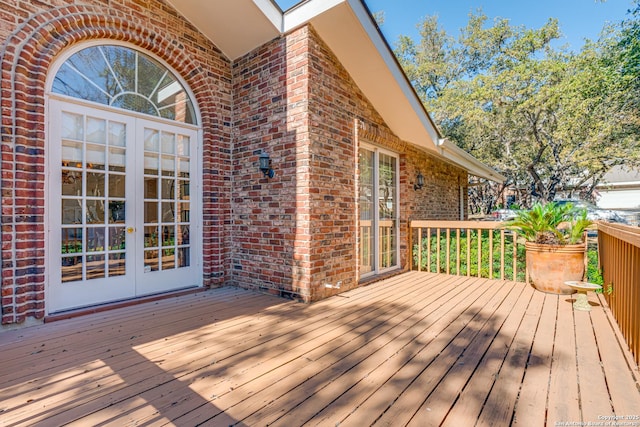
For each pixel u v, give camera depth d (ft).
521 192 68.80
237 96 15.62
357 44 13.74
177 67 14.03
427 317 11.10
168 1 13.55
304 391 6.40
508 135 42.24
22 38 9.92
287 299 13.35
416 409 5.80
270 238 14.16
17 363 7.54
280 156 13.82
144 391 6.37
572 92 31.24
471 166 28.96
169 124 13.99
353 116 15.74
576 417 5.54
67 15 10.78
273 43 14.16
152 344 8.71
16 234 9.79
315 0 12.58
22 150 9.88
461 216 36.17
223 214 15.52
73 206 11.30
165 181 13.91
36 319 10.18
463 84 45.06
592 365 7.49
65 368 7.32
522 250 17.35
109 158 12.20
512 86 37.27
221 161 15.35
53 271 10.82
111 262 12.24
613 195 68.44
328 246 13.89
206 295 13.93
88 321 10.54
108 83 12.20
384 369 7.33
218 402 6.00
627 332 8.71
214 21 14.07
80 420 5.43
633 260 7.94
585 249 14.33
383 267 19.08
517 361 7.72
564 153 38.88
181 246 14.43
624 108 29.07
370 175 18.24
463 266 19.94
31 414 5.58
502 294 14.32
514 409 5.79
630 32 26.02
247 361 7.72
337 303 12.84
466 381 6.79
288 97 13.57
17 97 9.78
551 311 11.73
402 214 20.76
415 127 18.67
